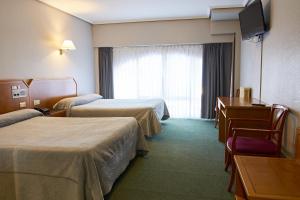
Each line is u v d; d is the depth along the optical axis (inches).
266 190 46.6
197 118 238.4
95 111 161.5
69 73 199.8
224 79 225.3
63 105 165.6
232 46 219.9
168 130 194.1
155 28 231.1
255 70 160.1
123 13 203.5
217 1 173.5
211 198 90.7
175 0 169.9
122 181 104.4
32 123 118.9
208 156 135.0
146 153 139.2
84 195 73.9
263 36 141.5
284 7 106.7
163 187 99.1
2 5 131.6
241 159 63.9
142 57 239.5
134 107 162.1
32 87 151.6
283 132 105.2
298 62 91.0
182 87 236.5
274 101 120.2
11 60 138.3
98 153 79.9
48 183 75.5
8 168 78.3
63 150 75.5
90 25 237.6
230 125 115.1
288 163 60.9
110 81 243.9
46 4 169.6
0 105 127.3
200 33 223.5
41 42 164.4
